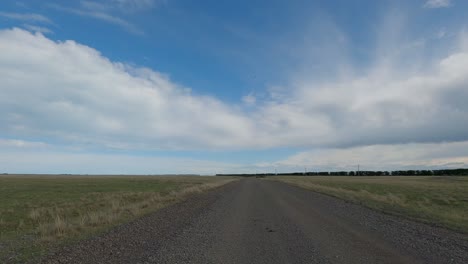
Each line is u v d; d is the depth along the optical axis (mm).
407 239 9344
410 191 42219
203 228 11492
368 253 7719
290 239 9484
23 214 17531
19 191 37688
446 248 8203
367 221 13062
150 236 9930
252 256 7531
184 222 12930
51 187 46906
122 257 7410
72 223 12609
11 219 15766
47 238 9781
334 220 13406
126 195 29906
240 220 13523
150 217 14367
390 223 12484
